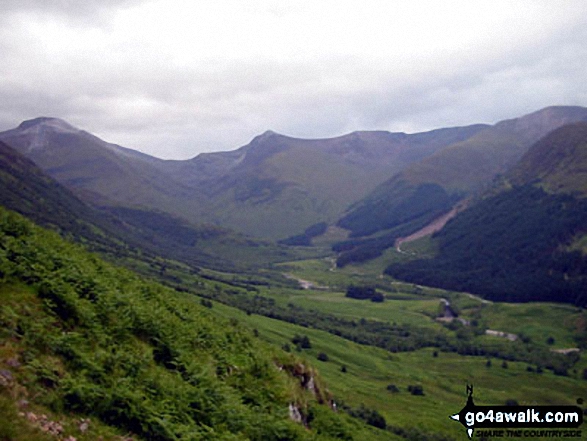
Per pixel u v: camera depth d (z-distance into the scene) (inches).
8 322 709.9
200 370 940.6
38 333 714.2
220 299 5851.4
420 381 4916.3
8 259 917.8
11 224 1152.2
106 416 642.8
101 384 689.0
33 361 641.0
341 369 4559.5
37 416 562.6
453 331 7559.1
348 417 2556.6
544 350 6604.3
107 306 962.7
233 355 1238.3
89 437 582.6
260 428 872.3
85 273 1083.9
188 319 1355.8
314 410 1435.8
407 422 3260.3
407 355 6210.6
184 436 671.1
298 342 4803.2
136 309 1009.5
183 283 6702.8
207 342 1219.9
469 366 5812.0
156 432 653.3
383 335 7003.0
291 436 946.1
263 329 4766.2
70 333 766.5
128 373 765.3
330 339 5575.8
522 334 7391.7
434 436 3021.7
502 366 5861.2
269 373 1266.0
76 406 619.8
